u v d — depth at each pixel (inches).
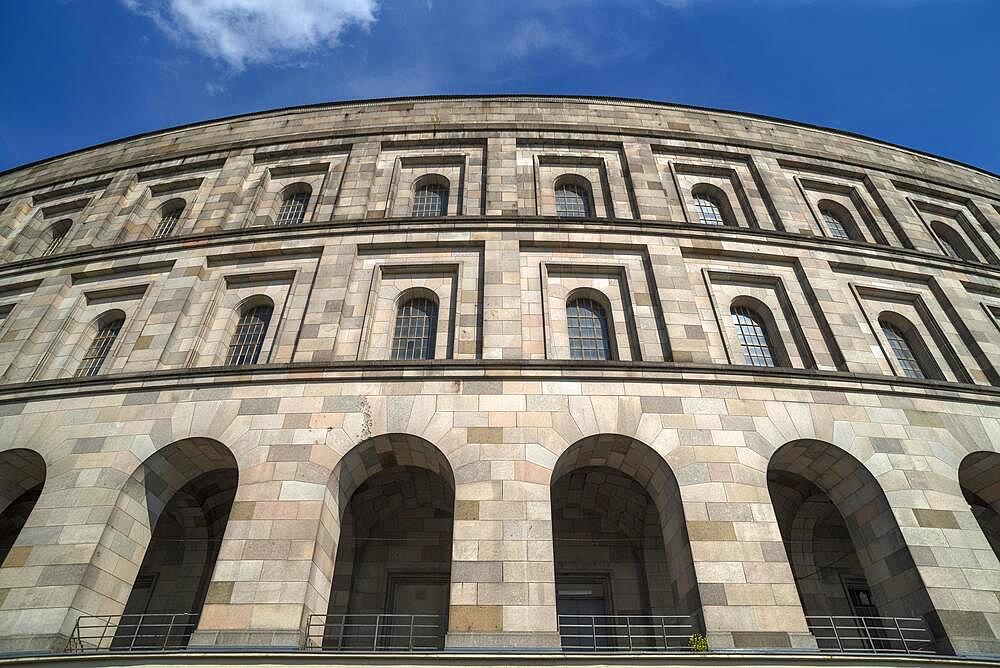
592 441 703.1
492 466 665.0
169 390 755.4
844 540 908.6
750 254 933.8
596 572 854.5
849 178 1177.4
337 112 1182.3
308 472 668.1
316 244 924.6
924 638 615.8
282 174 1117.7
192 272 915.4
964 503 690.2
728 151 1128.8
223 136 1182.9
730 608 582.9
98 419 737.6
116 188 1139.9
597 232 923.4
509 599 581.0
